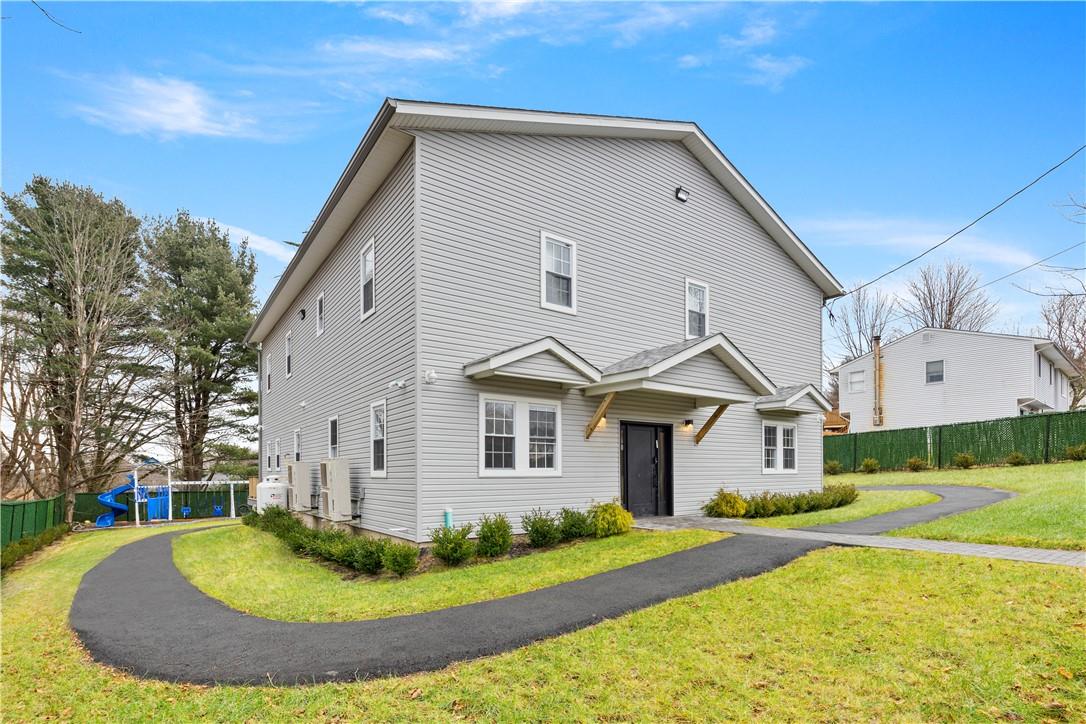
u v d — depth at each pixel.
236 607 7.41
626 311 12.55
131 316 24.19
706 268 14.35
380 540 9.37
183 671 5.16
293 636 5.92
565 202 11.77
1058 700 4.03
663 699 4.26
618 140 12.80
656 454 12.98
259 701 4.45
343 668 4.95
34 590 9.63
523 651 5.14
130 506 23.70
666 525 11.23
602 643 5.25
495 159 10.80
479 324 10.27
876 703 4.11
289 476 15.02
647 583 7.07
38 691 5.00
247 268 31.27
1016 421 21.34
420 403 9.44
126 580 9.81
